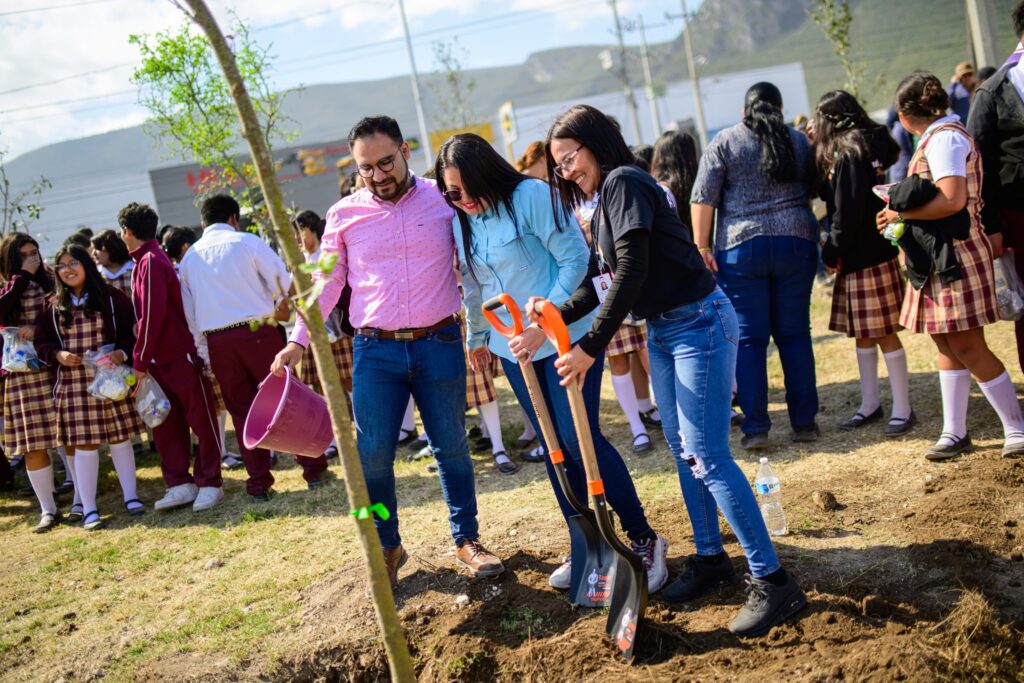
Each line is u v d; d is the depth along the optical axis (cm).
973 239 385
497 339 340
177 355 532
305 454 382
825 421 500
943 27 12038
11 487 670
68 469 608
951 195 370
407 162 347
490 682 315
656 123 4491
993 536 320
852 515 364
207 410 541
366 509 246
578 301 310
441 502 478
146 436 770
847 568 320
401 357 346
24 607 427
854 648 276
